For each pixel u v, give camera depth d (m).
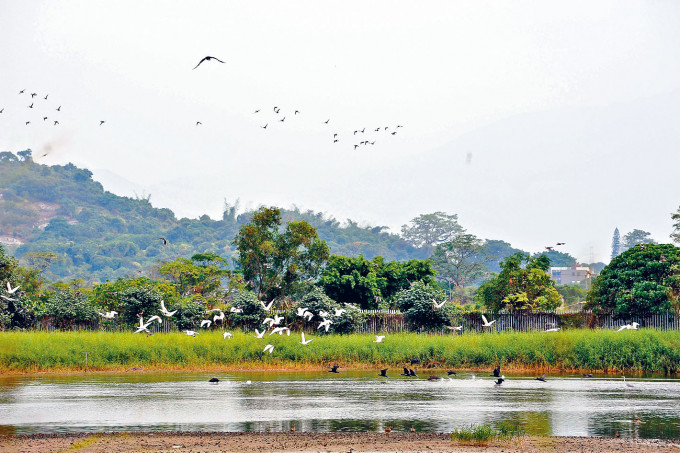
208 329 89.12
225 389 60.22
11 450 37.94
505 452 38.38
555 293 106.12
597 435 42.56
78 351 73.06
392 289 109.62
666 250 91.81
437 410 50.50
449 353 76.38
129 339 76.94
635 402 54.28
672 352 73.81
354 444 39.88
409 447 39.25
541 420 46.97
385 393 58.34
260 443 40.00
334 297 104.12
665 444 40.38
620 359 73.69
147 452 37.78
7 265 90.06
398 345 78.31
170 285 111.06
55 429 43.44
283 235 112.25
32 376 68.31
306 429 43.91
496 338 78.81
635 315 89.69
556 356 74.94
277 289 109.38
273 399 54.97
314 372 73.31
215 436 41.81
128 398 55.00
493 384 64.12
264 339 78.69
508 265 108.94
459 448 39.25
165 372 72.62
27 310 90.12
